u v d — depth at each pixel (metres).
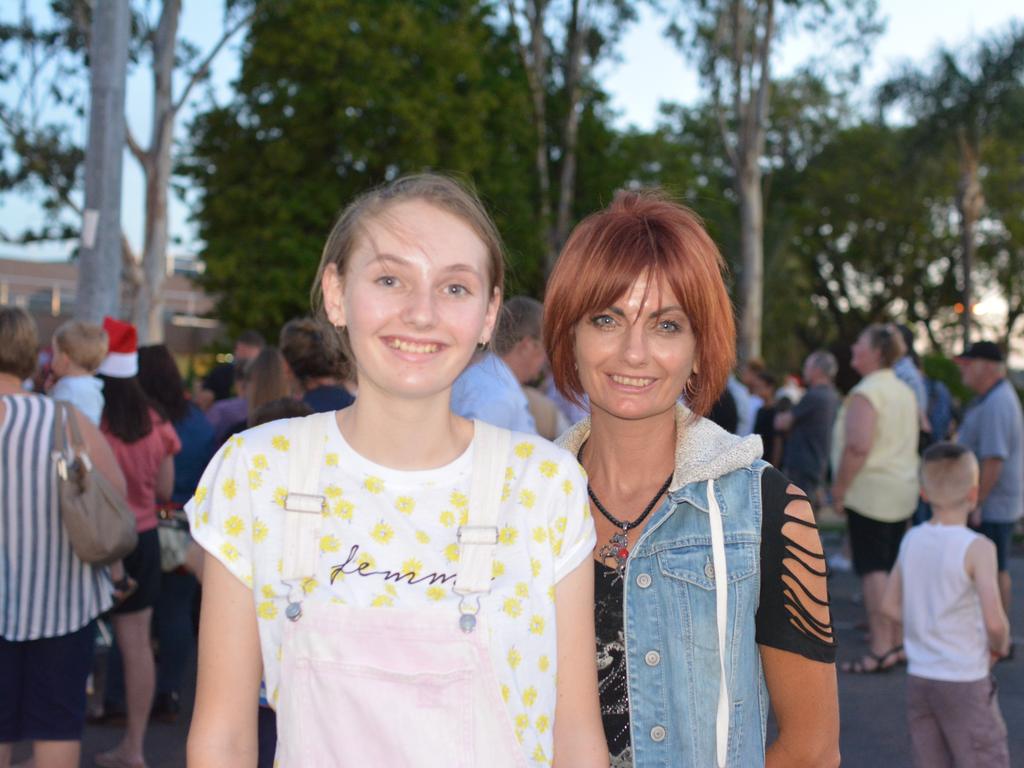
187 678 5.73
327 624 1.40
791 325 31.94
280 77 20.30
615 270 1.71
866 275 36.66
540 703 1.45
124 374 4.35
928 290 36.19
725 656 1.69
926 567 3.73
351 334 1.48
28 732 3.33
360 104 19.72
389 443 1.48
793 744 1.74
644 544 1.78
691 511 1.78
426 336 1.44
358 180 20.72
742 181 23.28
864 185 33.91
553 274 1.84
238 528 1.47
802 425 8.54
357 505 1.46
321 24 19.73
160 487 4.56
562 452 1.56
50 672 3.33
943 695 3.66
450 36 21.92
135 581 4.05
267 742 2.91
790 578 1.69
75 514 3.26
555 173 26.30
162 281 16.36
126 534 3.38
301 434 1.51
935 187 32.53
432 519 1.47
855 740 4.78
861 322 37.38
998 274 34.72
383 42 20.56
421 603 1.42
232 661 1.46
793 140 36.53
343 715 1.38
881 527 5.78
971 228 27.06
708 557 1.74
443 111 21.14
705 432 1.83
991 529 6.09
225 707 1.45
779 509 1.72
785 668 1.71
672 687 1.73
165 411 4.77
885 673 5.79
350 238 1.51
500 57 24.53
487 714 1.40
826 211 35.12
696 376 1.84
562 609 1.51
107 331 4.38
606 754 1.53
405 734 1.37
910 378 6.64
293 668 1.41
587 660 1.54
